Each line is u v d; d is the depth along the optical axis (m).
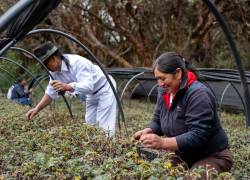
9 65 16.58
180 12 16.05
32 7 2.42
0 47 2.63
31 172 3.20
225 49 18.64
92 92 6.21
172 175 2.86
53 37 17.41
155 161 3.08
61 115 8.52
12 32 2.58
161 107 3.82
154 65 3.48
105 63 18.88
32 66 17.20
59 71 5.83
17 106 11.63
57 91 5.76
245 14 14.90
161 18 16.27
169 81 3.42
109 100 6.32
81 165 3.29
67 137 4.91
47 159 3.51
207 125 3.40
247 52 17.28
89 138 4.64
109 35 18.80
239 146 5.69
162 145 3.42
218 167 3.53
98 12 16.53
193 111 3.41
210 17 15.87
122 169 3.02
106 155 3.82
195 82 3.50
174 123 3.61
